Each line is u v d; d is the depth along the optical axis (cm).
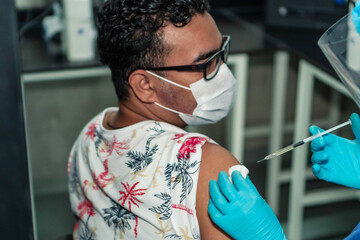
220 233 97
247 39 250
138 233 101
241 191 94
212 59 101
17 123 51
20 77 51
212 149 99
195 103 108
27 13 272
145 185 98
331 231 270
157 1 95
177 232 97
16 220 54
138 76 102
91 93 304
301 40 244
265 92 338
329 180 113
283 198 299
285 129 343
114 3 99
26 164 53
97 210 107
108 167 105
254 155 340
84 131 116
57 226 280
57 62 231
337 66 92
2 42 49
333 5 242
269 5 259
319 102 331
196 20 98
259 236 95
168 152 97
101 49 104
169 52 98
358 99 95
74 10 225
